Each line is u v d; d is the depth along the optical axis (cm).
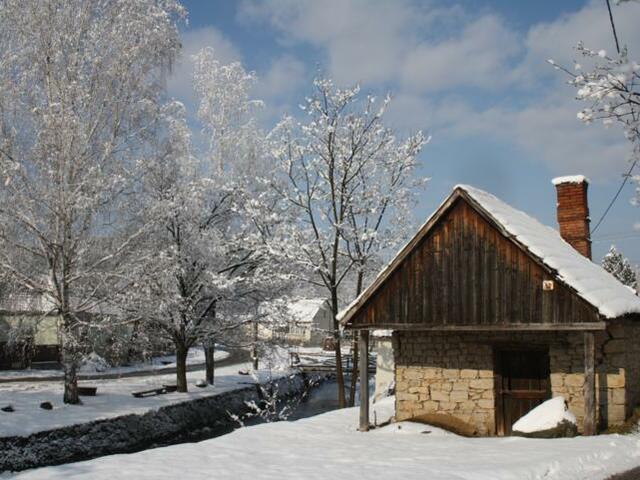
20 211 2303
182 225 2928
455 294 1611
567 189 2164
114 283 2497
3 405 2316
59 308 2425
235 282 3009
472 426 1709
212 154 3366
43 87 2417
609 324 1471
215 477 1125
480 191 1731
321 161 2623
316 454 1370
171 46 2638
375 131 2650
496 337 1712
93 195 2359
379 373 2783
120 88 2480
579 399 1584
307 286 3164
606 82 964
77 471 1177
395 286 1677
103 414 2361
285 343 3375
